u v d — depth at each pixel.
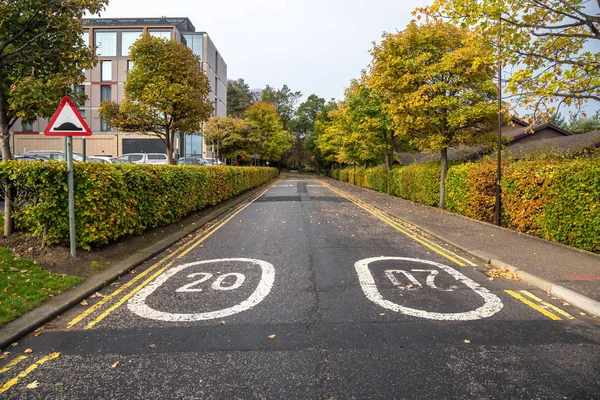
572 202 8.11
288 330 4.25
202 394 3.05
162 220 10.30
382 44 17.12
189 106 16.27
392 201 20.47
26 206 6.62
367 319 4.55
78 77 8.17
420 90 14.89
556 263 6.92
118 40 46.03
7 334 4.00
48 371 3.42
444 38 15.95
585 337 4.09
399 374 3.32
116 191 7.52
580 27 7.47
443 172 16.06
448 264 7.25
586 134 20.25
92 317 4.65
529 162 10.77
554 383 3.18
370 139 26.73
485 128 15.72
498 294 5.50
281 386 3.14
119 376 3.32
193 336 4.11
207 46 51.41
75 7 7.66
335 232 10.76
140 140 47.34
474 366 3.46
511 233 10.17
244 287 5.78
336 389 3.10
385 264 7.18
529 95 7.27
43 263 6.20
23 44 7.59
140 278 6.30
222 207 16.83
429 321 4.50
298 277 6.30
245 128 37.44
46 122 46.16
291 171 105.12
